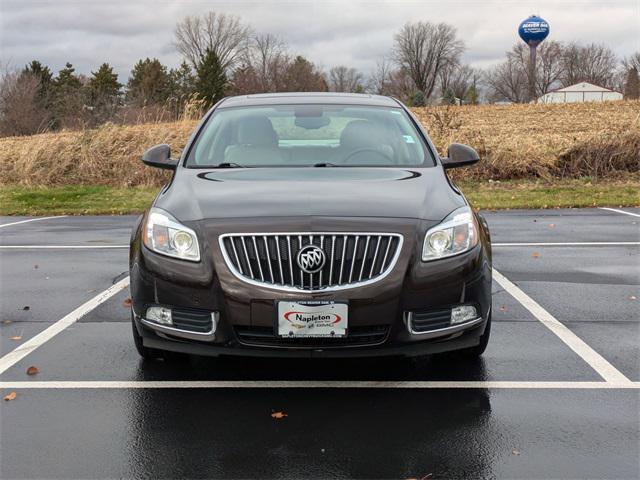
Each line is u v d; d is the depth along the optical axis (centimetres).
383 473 292
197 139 516
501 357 439
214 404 368
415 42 11031
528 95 11019
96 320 537
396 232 369
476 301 385
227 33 8994
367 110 547
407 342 369
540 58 11225
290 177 444
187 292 372
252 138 509
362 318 361
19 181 1798
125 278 696
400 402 369
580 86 10738
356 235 364
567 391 382
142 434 332
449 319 378
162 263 381
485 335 419
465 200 426
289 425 341
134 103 2883
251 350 367
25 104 5147
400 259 367
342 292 358
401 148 501
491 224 1059
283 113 539
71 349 463
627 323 516
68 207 1384
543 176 1653
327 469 296
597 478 287
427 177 447
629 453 308
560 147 1725
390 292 362
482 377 404
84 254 841
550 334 489
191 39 9025
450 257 377
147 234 396
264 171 462
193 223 382
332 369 418
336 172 458
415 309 368
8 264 782
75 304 590
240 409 362
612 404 364
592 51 11362
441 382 397
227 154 495
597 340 475
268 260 362
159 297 382
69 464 302
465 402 368
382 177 444
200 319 374
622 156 1670
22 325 525
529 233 962
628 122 1827
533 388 387
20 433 334
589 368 419
